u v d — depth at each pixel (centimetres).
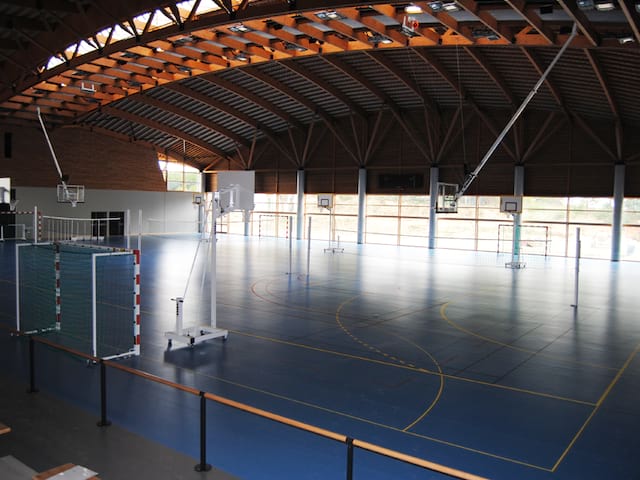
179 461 552
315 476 536
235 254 2667
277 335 1119
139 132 3706
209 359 937
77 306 1314
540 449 610
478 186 2977
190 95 2939
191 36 2012
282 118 3303
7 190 1970
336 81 2758
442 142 3033
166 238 3603
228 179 1095
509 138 2862
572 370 912
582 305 1504
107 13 1711
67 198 2902
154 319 1233
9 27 1875
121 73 2545
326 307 1421
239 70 2611
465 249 3130
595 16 1412
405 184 3194
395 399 760
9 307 1291
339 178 3462
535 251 3064
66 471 471
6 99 2673
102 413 632
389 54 2286
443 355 991
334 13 1638
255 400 746
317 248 3050
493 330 1193
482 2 1519
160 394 755
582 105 2458
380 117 3148
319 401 747
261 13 1595
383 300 1535
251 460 566
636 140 2561
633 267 2436
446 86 2602
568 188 2748
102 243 3166
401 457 397
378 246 3234
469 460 579
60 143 3444
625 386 834
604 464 577
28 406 688
